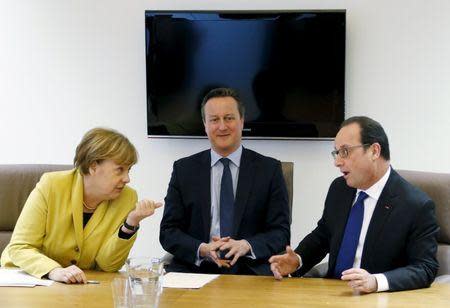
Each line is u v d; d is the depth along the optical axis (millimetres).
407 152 3855
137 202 2508
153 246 4141
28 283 2152
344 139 2316
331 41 3832
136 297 1795
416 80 3822
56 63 4152
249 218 2840
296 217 3986
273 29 3891
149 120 4027
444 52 3783
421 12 3795
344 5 3861
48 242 2441
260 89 3936
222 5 3967
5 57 4191
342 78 3840
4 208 2898
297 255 2355
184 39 3965
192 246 2719
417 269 2131
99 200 2480
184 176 2924
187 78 3982
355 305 1866
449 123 3795
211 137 2871
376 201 2354
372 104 3871
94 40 4113
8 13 4168
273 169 2891
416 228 2242
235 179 2904
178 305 1866
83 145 2412
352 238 2379
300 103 3900
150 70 4000
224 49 3945
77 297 1968
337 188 2508
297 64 3883
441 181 2715
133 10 4062
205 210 2861
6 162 4219
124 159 2412
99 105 4133
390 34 3830
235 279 2234
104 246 2412
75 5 4117
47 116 4184
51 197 2451
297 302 1905
